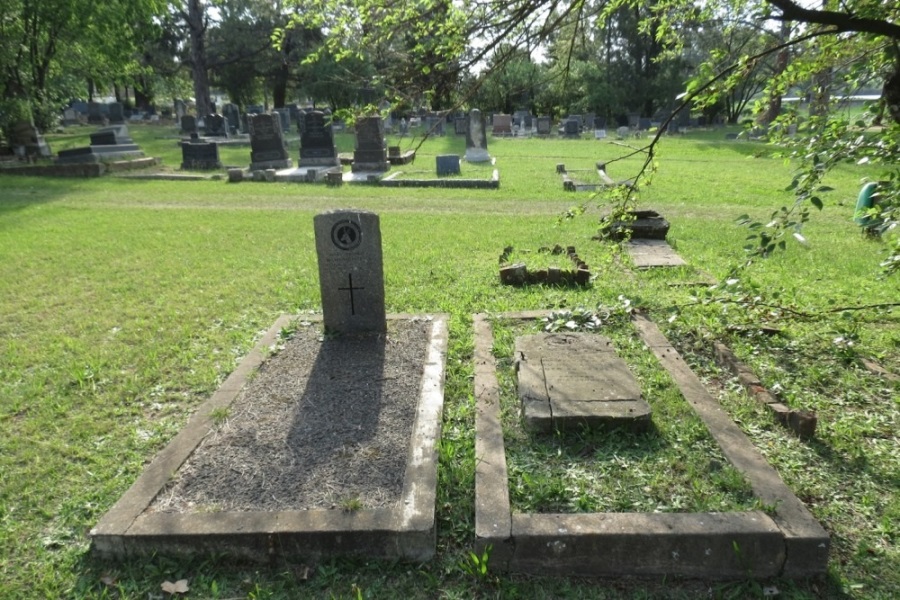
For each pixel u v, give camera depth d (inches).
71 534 124.1
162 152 1035.3
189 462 140.8
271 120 786.8
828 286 270.8
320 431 152.9
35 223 452.8
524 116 1589.6
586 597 106.8
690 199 561.3
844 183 630.5
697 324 216.2
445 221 446.6
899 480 133.1
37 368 202.5
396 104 177.0
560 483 126.3
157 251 364.2
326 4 171.2
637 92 1745.8
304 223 450.6
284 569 114.1
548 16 163.8
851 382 176.1
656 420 151.3
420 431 149.9
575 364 173.3
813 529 110.1
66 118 1710.1
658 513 116.0
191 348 216.5
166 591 109.0
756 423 154.6
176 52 1904.5
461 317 234.7
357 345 208.2
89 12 898.1
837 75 180.4
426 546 114.1
